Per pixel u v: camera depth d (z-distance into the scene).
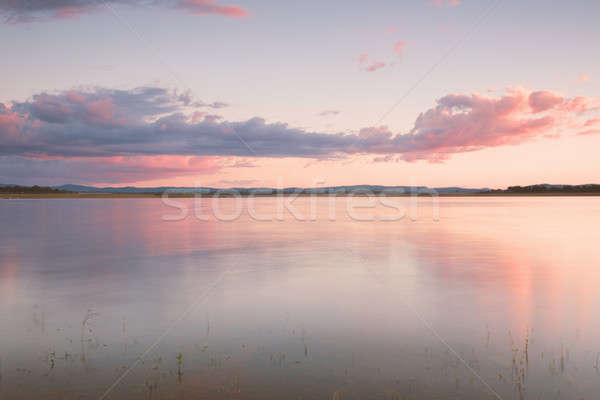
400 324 12.29
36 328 11.98
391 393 8.13
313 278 18.77
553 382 8.70
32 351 10.28
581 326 12.12
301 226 46.97
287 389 8.27
